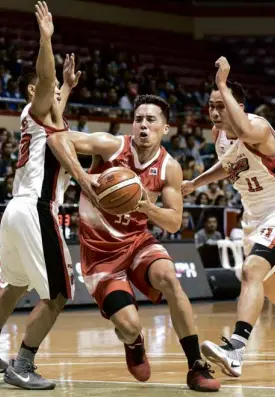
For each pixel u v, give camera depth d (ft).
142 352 15.97
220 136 18.16
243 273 17.28
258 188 17.71
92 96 56.59
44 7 15.74
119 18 71.41
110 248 15.94
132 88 59.26
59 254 16.12
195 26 76.38
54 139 15.76
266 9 76.07
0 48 56.39
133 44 70.54
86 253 16.12
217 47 75.82
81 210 16.22
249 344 23.47
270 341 24.21
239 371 16.43
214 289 40.81
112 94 57.57
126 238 15.99
